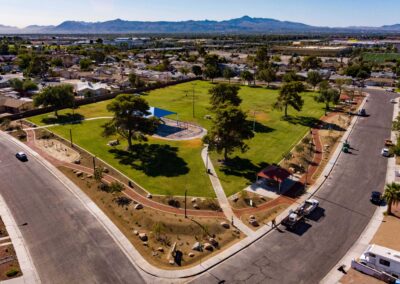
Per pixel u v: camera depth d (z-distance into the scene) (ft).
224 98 315.17
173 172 212.02
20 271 125.08
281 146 262.06
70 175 204.33
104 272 126.52
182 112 355.36
